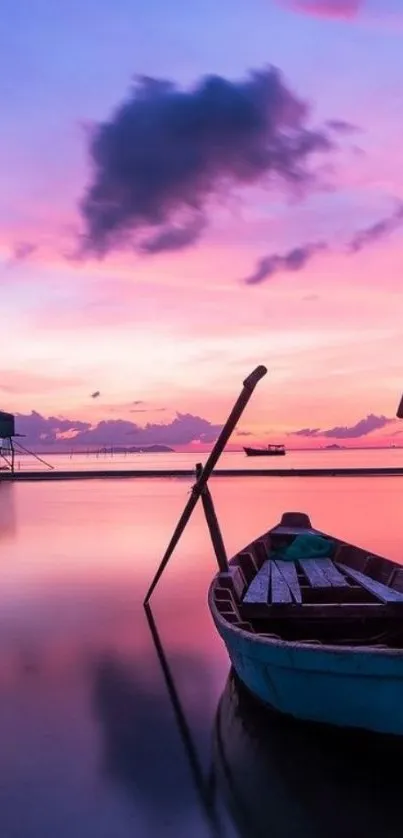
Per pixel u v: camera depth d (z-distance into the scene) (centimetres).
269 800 544
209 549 1833
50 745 643
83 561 1664
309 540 1148
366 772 584
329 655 558
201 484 1073
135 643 967
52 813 528
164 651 928
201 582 1402
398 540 1959
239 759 605
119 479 5647
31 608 1180
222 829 504
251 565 1066
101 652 925
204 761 605
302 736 631
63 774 587
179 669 853
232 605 761
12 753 627
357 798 539
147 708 728
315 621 829
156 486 4725
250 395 1070
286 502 3262
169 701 748
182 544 1931
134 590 1327
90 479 5697
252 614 772
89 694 769
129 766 599
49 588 1349
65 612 1150
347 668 554
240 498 3506
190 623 1075
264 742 638
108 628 1046
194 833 502
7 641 980
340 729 600
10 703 744
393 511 2809
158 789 561
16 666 869
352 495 3688
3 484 5225
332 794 546
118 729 675
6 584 1393
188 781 573
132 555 1748
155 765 601
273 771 586
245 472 5975
